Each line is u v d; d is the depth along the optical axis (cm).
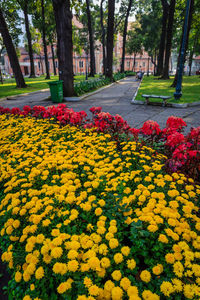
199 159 301
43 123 629
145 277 159
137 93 1434
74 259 172
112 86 2206
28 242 193
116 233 200
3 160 387
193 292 147
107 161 343
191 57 3875
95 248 183
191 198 251
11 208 247
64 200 250
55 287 175
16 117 734
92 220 231
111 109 980
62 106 661
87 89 1639
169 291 149
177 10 2817
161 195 233
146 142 421
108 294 153
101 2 3628
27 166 357
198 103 1051
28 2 2328
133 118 787
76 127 564
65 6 1113
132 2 3759
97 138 460
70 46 1216
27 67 6238
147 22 3875
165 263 178
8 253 191
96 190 280
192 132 339
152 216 210
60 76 1272
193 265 164
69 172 315
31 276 182
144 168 303
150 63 7388
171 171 307
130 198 237
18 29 2730
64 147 423
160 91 1510
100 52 6856
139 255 201
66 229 216
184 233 191
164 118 778
